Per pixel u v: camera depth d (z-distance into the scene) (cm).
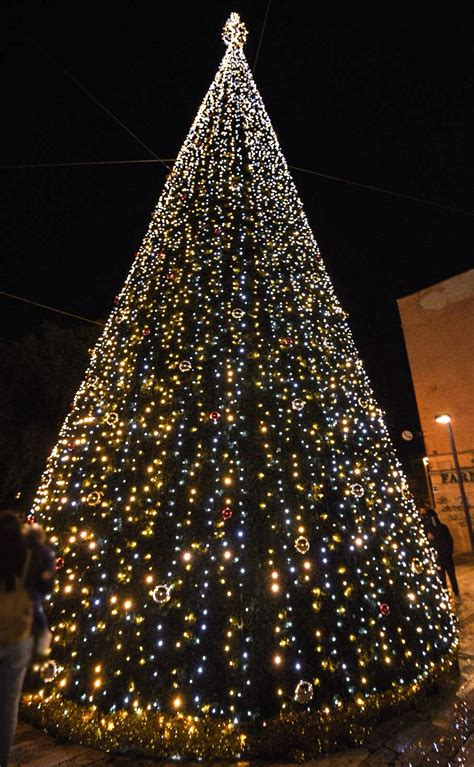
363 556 339
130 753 268
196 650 291
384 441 439
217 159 527
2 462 959
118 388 412
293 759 258
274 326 412
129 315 459
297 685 280
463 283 1362
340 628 306
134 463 366
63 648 317
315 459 361
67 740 284
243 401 374
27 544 214
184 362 376
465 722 287
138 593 314
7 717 200
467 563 935
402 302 1485
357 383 445
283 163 568
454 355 1351
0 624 199
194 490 340
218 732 265
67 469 400
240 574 311
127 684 288
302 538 305
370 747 266
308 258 495
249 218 479
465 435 1299
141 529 336
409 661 321
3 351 1038
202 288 434
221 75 591
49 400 1002
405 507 411
